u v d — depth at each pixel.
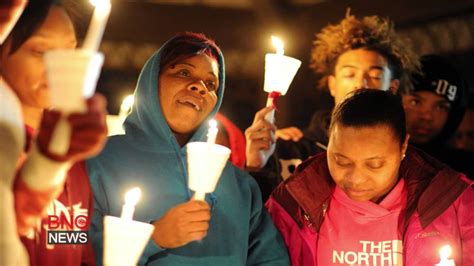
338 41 4.73
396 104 3.52
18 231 2.13
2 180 1.96
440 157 4.99
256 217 3.56
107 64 9.02
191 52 3.50
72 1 3.03
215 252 3.36
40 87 2.78
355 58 4.64
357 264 3.61
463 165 5.00
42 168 2.04
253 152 4.05
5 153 1.98
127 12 9.02
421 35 8.34
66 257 2.93
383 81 4.63
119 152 3.36
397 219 3.61
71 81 1.88
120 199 3.27
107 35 9.02
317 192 3.67
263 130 4.02
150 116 3.43
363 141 3.39
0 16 2.13
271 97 3.96
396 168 3.48
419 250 3.58
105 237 2.43
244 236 3.46
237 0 9.12
